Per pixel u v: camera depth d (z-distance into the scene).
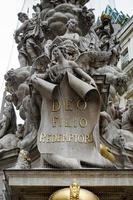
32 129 8.08
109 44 10.63
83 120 7.29
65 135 7.16
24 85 9.36
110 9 14.74
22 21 11.45
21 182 5.99
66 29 10.55
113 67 9.94
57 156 6.61
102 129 7.85
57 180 6.03
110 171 6.08
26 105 8.65
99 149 6.98
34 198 6.18
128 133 8.53
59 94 7.50
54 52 8.09
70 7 10.91
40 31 10.62
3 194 7.54
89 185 6.00
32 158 7.50
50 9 11.05
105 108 8.36
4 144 8.54
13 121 9.34
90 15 10.98
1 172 8.16
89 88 7.16
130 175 6.07
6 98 9.73
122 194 6.16
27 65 10.41
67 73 7.41
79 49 9.23
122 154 7.73
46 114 7.36
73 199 5.71
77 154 6.91
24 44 10.59
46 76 7.66
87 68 8.30
